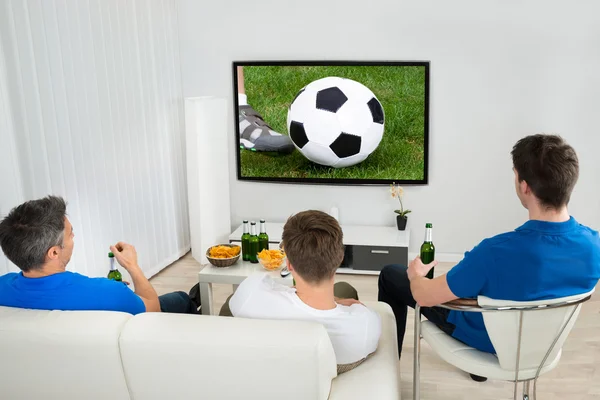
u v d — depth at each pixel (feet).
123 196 12.51
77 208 11.07
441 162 14.25
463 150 14.11
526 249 5.86
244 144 14.84
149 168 13.48
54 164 10.41
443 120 14.01
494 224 14.44
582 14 13.10
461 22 13.48
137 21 12.77
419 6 13.55
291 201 15.06
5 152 9.33
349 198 14.79
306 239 5.66
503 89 13.69
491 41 13.48
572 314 6.22
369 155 14.26
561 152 5.80
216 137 13.58
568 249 5.89
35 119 9.92
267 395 5.42
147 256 13.53
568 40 13.26
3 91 9.21
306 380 5.30
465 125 13.97
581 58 13.32
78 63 10.91
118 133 12.23
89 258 11.50
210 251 10.65
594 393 8.93
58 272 6.21
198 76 14.82
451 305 6.30
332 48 14.11
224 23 14.40
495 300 6.01
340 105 13.52
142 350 5.46
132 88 12.69
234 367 5.35
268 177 14.90
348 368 6.20
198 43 14.61
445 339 7.15
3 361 5.73
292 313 5.83
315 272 5.72
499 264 5.91
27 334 5.60
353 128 13.57
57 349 5.59
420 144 14.06
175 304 8.32
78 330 5.56
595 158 13.82
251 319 5.58
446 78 13.79
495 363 6.66
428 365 9.78
